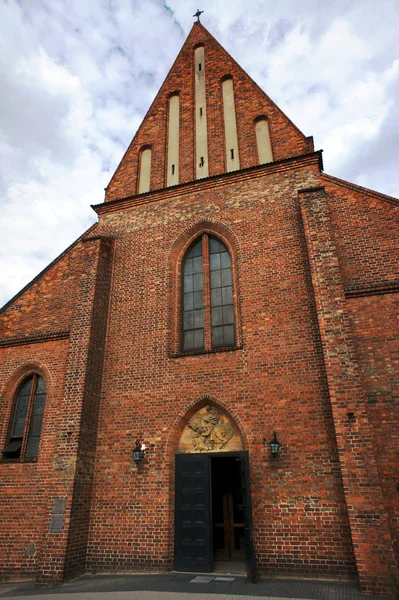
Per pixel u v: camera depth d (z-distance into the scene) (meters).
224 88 17.52
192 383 12.64
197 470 11.80
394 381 10.55
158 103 18.48
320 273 11.84
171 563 11.12
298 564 9.92
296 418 11.19
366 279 11.99
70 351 13.55
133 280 15.04
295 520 10.29
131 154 17.83
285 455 10.93
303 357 11.75
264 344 12.27
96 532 11.89
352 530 9.20
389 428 10.16
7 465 13.28
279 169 14.59
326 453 10.62
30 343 15.15
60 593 9.74
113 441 12.84
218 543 12.40
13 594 10.11
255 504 10.71
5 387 14.73
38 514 12.37
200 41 19.14
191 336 13.83
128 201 16.55
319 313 11.37
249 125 16.22
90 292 14.31
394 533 9.31
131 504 11.91
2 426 14.16
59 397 13.82
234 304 13.45
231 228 14.34
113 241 15.98
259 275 13.23
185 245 15.02
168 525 11.39
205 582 9.88
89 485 12.33
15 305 16.33
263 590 9.02
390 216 12.53
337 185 13.56
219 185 15.26
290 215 13.74
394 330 11.04
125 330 14.29
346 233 12.80
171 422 12.43
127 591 9.46
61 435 12.34
